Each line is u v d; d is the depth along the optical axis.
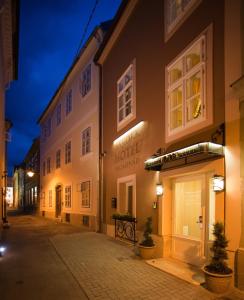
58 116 24.00
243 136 5.93
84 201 16.97
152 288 6.10
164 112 8.98
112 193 12.85
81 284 6.42
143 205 9.89
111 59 13.66
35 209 32.41
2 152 17.30
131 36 11.57
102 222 13.92
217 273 5.63
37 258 9.07
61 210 21.86
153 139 9.52
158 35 9.58
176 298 5.54
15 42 14.27
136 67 11.02
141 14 10.81
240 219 5.84
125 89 12.02
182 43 8.27
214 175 6.44
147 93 10.10
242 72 6.12
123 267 7.68
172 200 8.62
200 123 7.23
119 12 11.87
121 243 11.02
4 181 19.88
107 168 13.58
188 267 7.39
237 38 6.28
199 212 7.54
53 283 6.60
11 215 31.77
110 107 13.58
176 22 8.55
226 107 6.40
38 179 31.12
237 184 5.97
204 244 7.12
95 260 8.48
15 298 5.71
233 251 5.89
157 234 8.81
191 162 7.50
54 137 25.02
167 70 8.90
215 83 6.86
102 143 14.37
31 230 16.36
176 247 8.29
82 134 17.67
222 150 6.39
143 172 10.01
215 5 7.03
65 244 11.12
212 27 7.06
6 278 6.99
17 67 17.33
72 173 19.47
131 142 11.07
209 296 5.55
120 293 5.88
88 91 16.86
